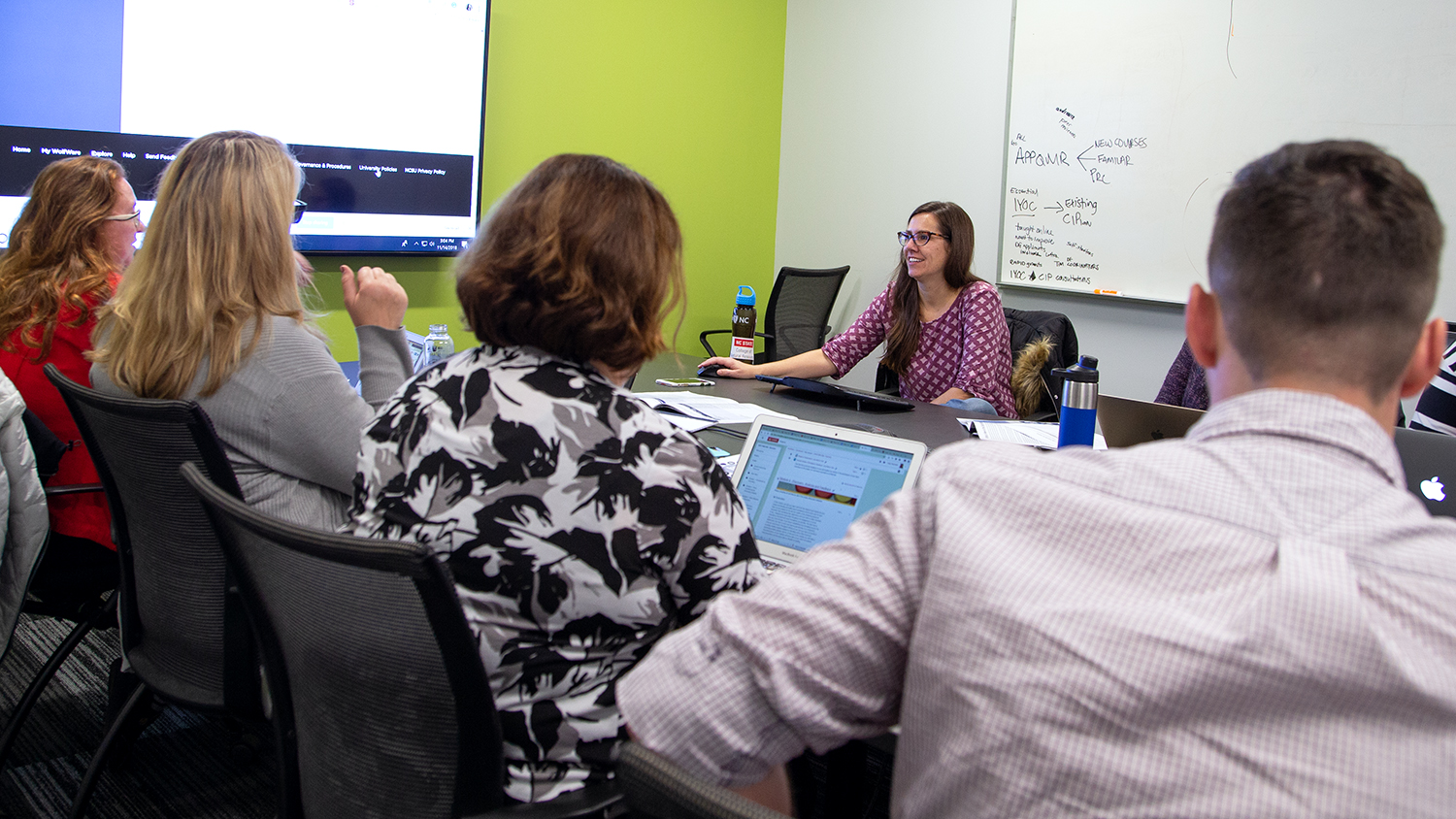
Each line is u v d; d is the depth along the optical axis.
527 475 0.91
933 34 4.29
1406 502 0.55
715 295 4.88
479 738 0.89
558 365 0.96
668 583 0.94
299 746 1.10
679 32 4.49
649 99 4.45
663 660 0.64
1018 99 3.99
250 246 1.39
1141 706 0.50
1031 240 4.03
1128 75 3.66
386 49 3.55
